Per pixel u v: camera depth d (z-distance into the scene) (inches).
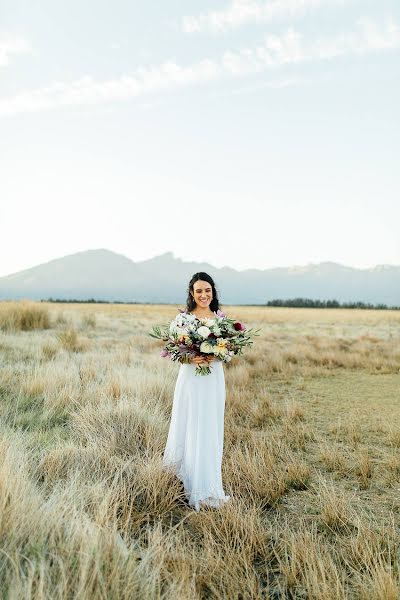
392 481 176.6
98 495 135.5
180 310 168.1
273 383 390.9
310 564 110.0
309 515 148.1
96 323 806.5
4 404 249.0
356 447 218.4
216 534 130.3
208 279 167.5
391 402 322.0
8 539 103.1
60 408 248.7
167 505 147.2
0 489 117.6
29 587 84.0
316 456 206.2
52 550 102.2
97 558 96.0
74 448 175.9
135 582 96.1
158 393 281.6
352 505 156.5
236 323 157.4
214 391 156.5
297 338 775.1
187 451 157.1
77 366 356.5
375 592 103.1
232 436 221.9
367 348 637.9
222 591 108.0
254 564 120.6
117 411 221.5
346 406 307.7
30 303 717.9
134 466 167.6
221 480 160.6
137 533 131.4
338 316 1898.4
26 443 180.5
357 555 120.0
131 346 543.5
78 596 87.2
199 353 152.6
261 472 171.6
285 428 241.1
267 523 141.9
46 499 137.6
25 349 427.2
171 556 115.3
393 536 130.6
